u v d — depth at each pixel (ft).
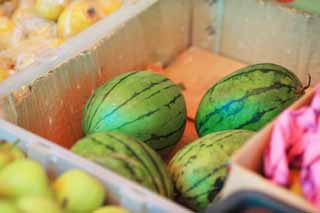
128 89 4.08
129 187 3.20
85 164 3.32
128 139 3.63
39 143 3.47
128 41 4.85
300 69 5.32
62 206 3.11
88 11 4.80
